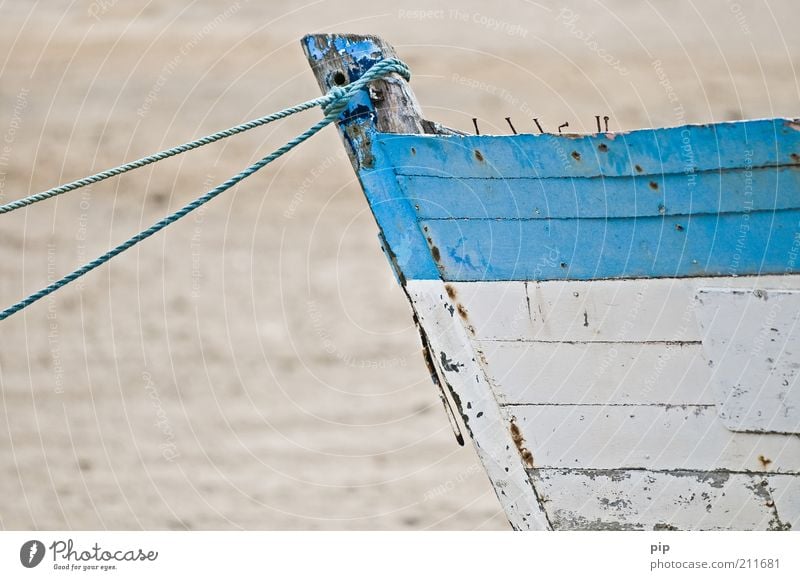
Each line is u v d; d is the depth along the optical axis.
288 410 27.94
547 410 16.03
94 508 23.75
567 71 48.41
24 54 48.81
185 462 25.58
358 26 51.34
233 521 23.28
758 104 47.06
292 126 44.78
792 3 51.69
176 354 30.53
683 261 15.24
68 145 43.12
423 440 26.69
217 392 28.64
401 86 15.94
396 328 32.22
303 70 48.75
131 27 49.38
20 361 30.05
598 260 15.46
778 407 15.40
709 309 15.28
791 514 15.73
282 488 24.62
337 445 26.36
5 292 34.03
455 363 16.25
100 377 29.25
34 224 38.06
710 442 15.69
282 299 33.62
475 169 15.40
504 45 49.81
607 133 14.85
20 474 24.97
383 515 23.56
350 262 35.88
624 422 15.84
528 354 15.92
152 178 41.16
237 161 42.38
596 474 16.09
